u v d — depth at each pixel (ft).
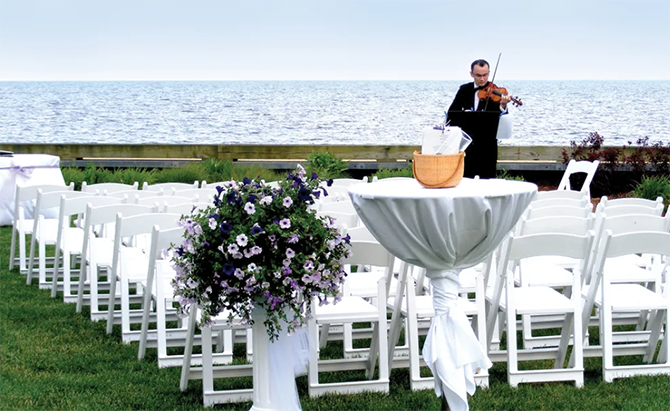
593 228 17.66
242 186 13.03
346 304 14.93
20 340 18.12
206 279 12.73
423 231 11.30
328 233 12.90
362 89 447.42
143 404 14.25
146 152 45.85
